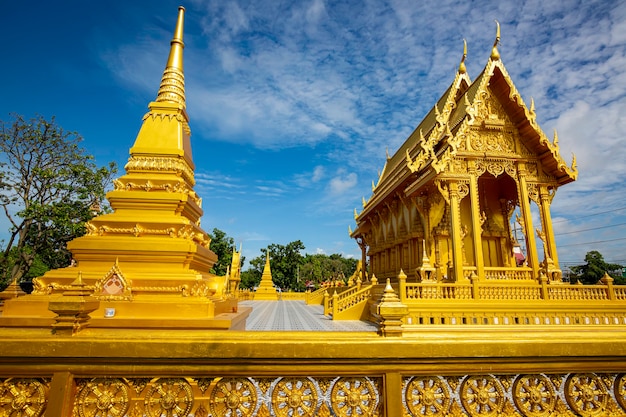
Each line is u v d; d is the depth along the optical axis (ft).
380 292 57.88
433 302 46.80
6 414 9.11
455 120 63.72
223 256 155.84
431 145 60.75
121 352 9.28
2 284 82.79
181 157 23.24
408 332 10.38
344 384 9.75
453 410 9.73
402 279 47.93
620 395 10.14
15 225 83.46
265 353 9.39
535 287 48.98
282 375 9.59
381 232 89.20
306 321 61.05
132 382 9.53
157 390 9.50
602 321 47.83
